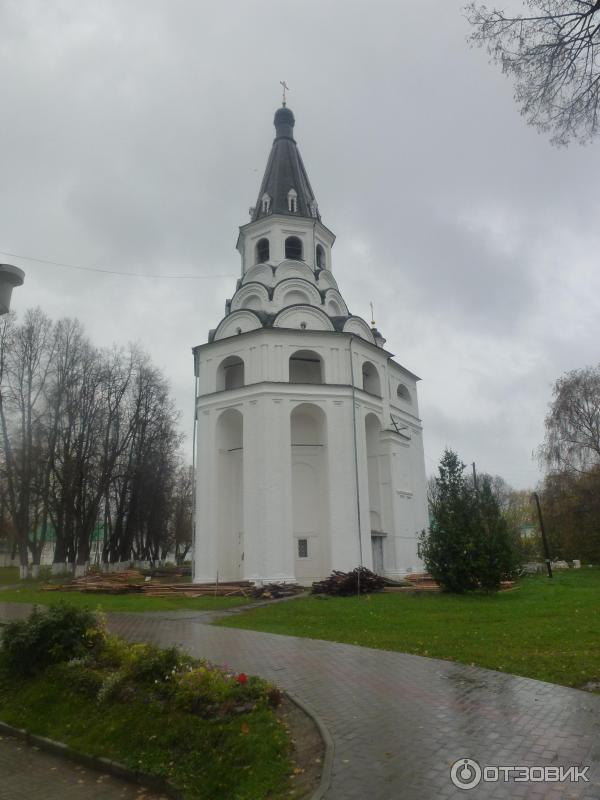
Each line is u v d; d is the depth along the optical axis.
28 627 12.99
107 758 9.13
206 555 35.44
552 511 51.31
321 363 38.19
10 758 9.75
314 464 37.72
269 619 20.80
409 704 9.88
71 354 49.03
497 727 8.59
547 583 33.16
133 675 10.80
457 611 21.00
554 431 50.59
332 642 15.78
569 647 13.68
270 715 9.02
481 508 27.05
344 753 7.92
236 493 38.16
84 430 47.91
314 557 36.19
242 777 7.64
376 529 38.91
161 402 56.06
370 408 38.91
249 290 41.38
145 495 55.69
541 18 9.52
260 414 35.47
